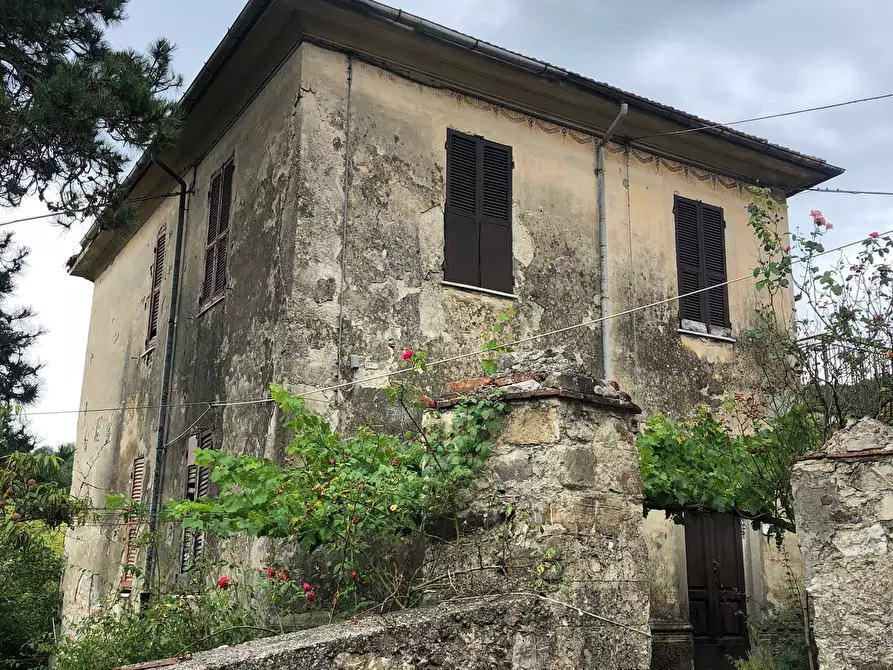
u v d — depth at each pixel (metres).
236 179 8.93
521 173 9.07
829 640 4.05
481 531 4.42
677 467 5.95
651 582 8.99
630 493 4.51
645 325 9.62
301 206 7.41
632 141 10.09
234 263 8.61
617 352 9.33
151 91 7.66
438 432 4.84
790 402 6.10
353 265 7.60
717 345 10.12
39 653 10.76
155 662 3.50
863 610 3.97
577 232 9.35
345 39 7.98
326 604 6.37
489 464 4.49
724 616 9.48
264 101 8.49
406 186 8.12
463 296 8.28
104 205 8.37
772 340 8.13
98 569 11.53
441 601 4.26
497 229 8.70
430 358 7.86
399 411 7.46
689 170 10.54
